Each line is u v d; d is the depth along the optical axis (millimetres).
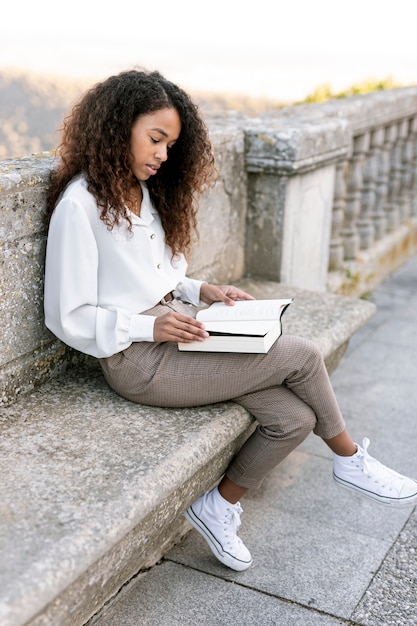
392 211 5516
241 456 2178
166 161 2229
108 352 2014
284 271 3455
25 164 2131
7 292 2031
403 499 2248
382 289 5145
